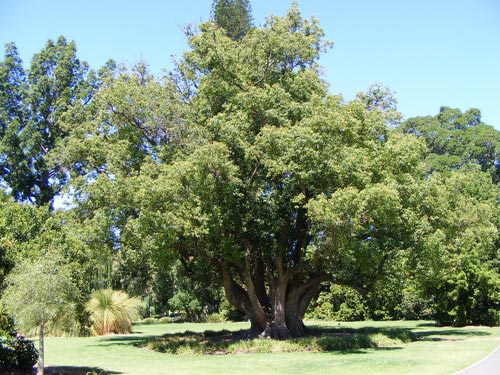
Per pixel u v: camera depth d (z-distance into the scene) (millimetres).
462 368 12500
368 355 16328
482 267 29453
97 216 18906
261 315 22266
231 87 21969
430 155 50094
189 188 17750
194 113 21828
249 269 22188
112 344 22719
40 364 11875
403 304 38969
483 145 50406
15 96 41594
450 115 54781
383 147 19844
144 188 17281
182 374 13133
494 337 21703
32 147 39875
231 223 20281
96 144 21891
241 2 33656
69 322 14016
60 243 13727
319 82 23750
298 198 18031
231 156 20344
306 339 19906
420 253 20609
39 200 40688
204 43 22453
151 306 50531
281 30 23312
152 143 22016
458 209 25703
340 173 17953
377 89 24625
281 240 21953
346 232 17219
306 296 23781
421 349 17391
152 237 17688
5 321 13336
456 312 29578
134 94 21297
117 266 45594
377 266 20969
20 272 11727
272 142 18562
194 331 30797
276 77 23328
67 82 42312
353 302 41031
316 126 18516
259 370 13898
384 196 16547
